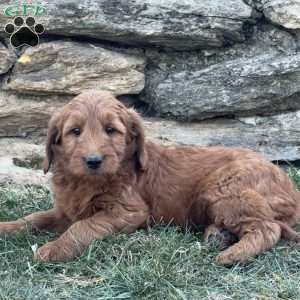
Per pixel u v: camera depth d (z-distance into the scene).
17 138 1.60
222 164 1.29
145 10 1.54
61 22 1.53
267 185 1.25
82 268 1.13
